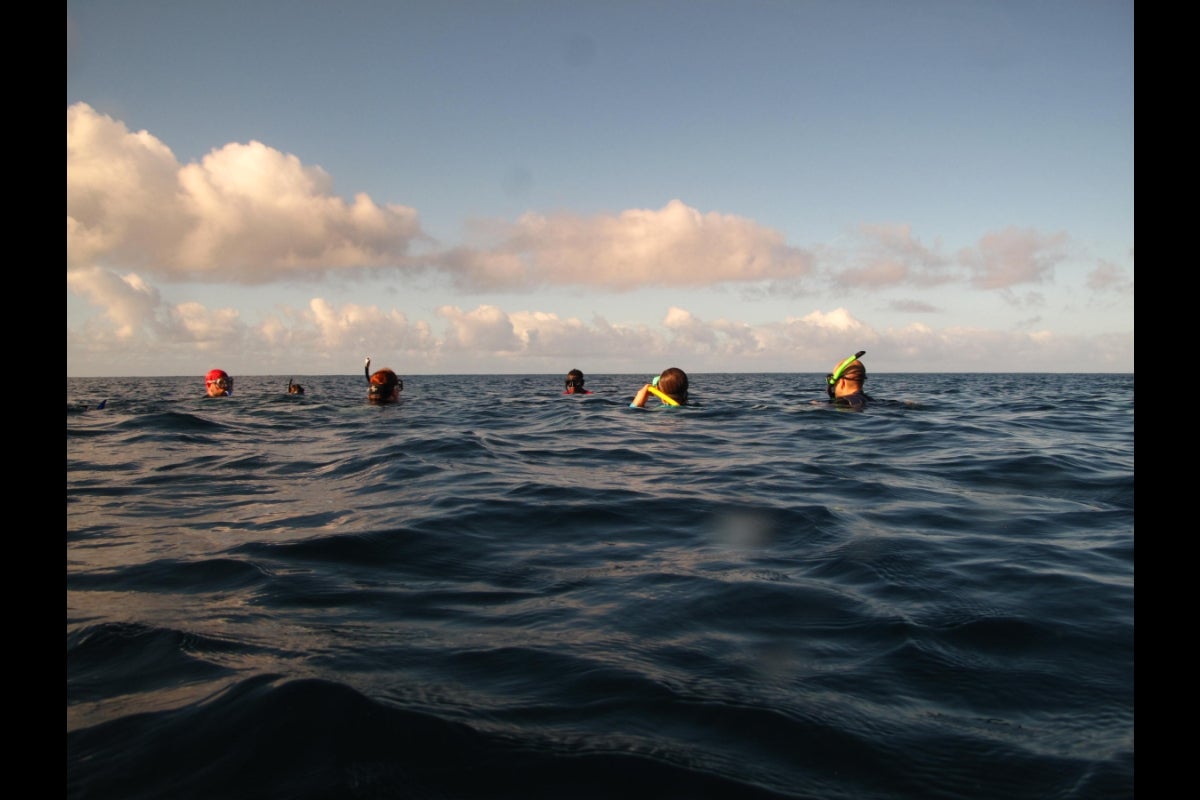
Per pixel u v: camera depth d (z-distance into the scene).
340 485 5.57
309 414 12.73
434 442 8.02
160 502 4.91
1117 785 1.54
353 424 10.84
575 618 2.60
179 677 2.02
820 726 1.78
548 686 2.00
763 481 5.62
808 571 3.22
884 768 1.60
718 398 18.03
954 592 2.88
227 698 1.87
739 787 1.51
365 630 2.45
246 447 8.09
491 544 3.73
